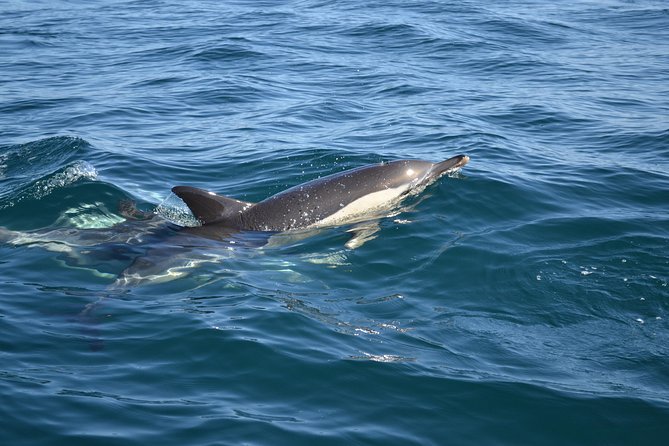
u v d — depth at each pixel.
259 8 33.56
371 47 25.56
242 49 24.75
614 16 32.12
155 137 16.02
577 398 7.23
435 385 7.35
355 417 6.84
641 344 8.28
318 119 17.39
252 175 13.56
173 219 11.61
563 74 22.06
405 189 12.01
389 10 32.28
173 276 9.70
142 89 20.25
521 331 8.49
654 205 12.20
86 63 23.52
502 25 29.34
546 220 11.34
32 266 9.89
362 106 18.58
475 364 7.78
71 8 34.53
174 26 29.48
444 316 8.74
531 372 7.67
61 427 6.47
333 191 11.55
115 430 6.47
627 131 16.45
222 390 7.16
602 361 7.94
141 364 7.55
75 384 7.12
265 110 18.20
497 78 21.66
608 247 10.46
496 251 10.27
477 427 6.80
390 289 9.39
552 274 9.70
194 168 13.95
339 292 9.30
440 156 14.52
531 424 6.87
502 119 17.47
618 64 23.55
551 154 14.81
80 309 8.72
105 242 10.64
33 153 14.57
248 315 8.58
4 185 12.93
